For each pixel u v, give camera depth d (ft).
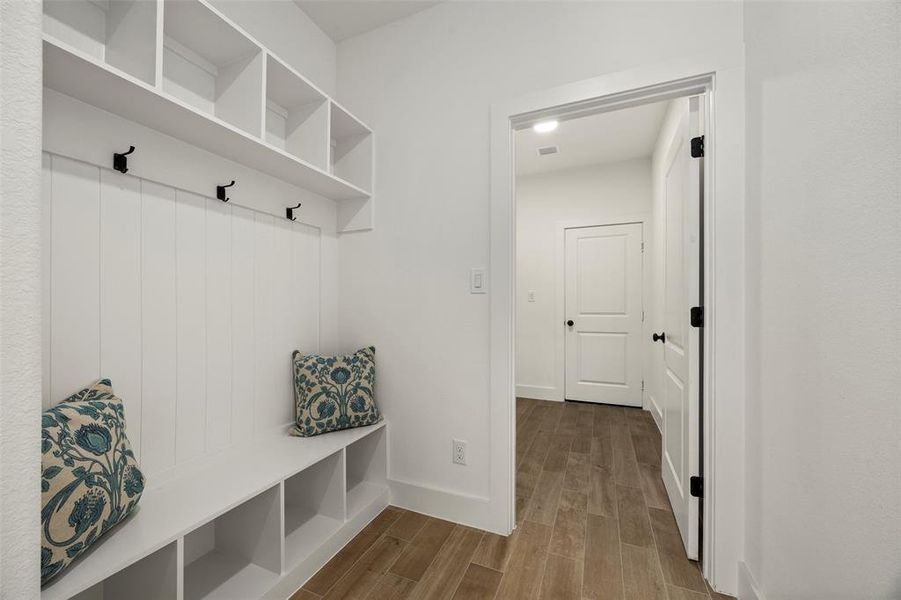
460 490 5.75
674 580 4.44
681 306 5.44
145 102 3.42
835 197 2.55
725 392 4.24
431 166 6.03
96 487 2.82
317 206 6.32
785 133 3.28
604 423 10.60
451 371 5.84
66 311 3.35
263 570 4.26
